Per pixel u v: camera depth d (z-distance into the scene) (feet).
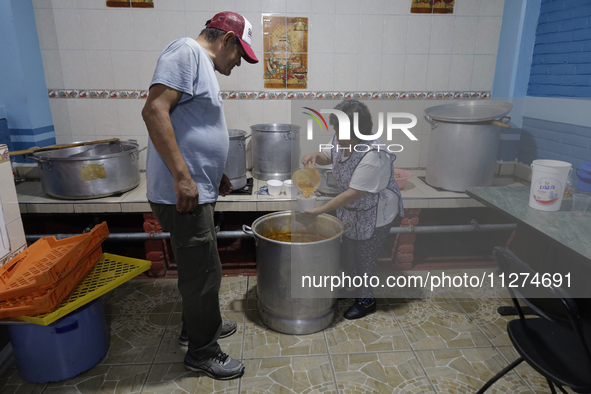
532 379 5.51
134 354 6.05
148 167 5.01
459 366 5.79
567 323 4.11
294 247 5.99
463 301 7.42
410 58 9.53
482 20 9.43
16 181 8.83
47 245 5.91
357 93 9.66
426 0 9.18
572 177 7.05
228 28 4.86
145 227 8.06
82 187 7.53
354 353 6.07
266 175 9.04
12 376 5.59
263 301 6.64
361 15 9.15
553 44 8.54
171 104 4.43
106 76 9.17
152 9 8.80
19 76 8.36
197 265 5.09
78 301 5.09
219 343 6.30
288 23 9.07
